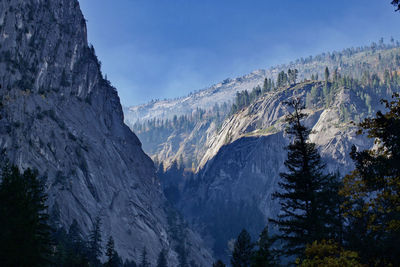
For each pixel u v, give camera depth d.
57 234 71.25
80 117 133.12
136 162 170.62
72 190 102.06
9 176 26.67
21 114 97.88
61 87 127.38
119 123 175.38
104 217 106.69
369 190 15.73
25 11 114.12
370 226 15.56
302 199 24.78
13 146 88.44
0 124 87.62
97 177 117.38
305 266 17.34
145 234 120.44
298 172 25.55
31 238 24.92
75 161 112.12
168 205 175.75
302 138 26.14
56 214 86.38
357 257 15.60
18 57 106.38
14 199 25.36
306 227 23.48
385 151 15.38
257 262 25.48
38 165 94.75
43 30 121.75
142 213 130.25
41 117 106.88
